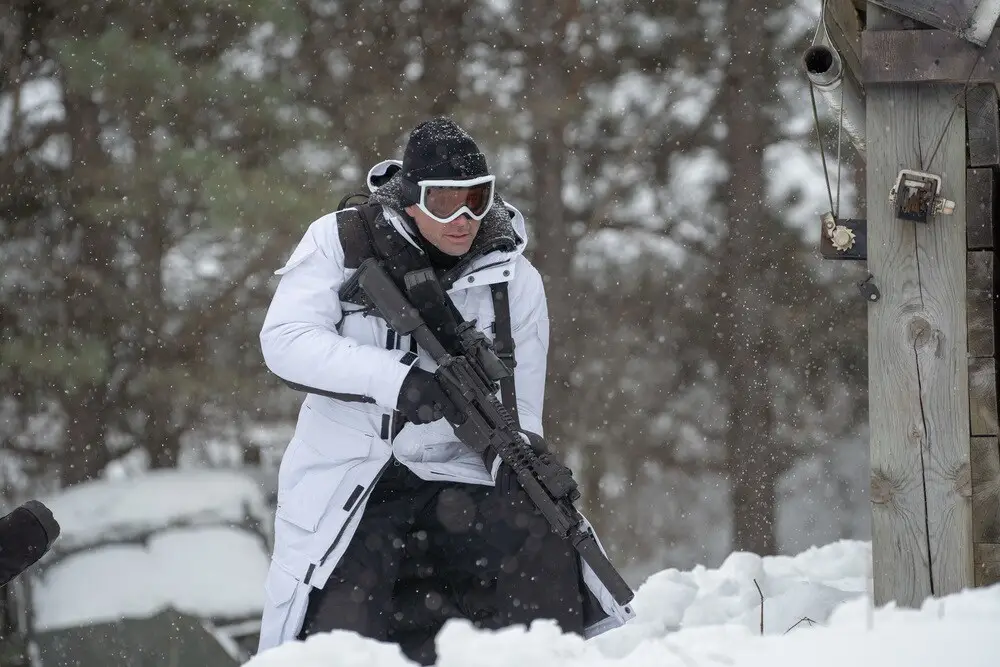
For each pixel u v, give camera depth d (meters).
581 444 62.66
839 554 21.27
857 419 62.81
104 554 30.14
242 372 53.81
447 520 13.20
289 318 13.09
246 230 49.62
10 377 50.94
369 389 12.65
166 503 31.81
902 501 13.89
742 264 61.06
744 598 17.44
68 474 53.78
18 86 54.00
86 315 53.31
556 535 12.91
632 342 62.91
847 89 14.92
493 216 13.52
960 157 13.87
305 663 10.04
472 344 12.82
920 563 13.80
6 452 53.25
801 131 61.81
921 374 13.88
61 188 52.72
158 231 53.66
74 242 53.91
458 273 13.38
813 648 9.49
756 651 9.80
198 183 48.84
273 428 59.25
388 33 60.88
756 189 61.34
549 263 61.28
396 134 57.97
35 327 52.69
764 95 62.09
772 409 62.00
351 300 13.23
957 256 13.84
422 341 12.82
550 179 61.31
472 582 13.50
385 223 13.30
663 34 62.19
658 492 73.12
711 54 62.28
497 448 12.70
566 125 60.03
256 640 29.08
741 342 61.16
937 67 13.77
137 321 53.47
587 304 62.69
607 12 62.12
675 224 62.81
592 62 61.66
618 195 62.16
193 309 55.12
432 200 12.86
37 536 11.59
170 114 50.34
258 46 56.00
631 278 63.19
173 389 52.25
